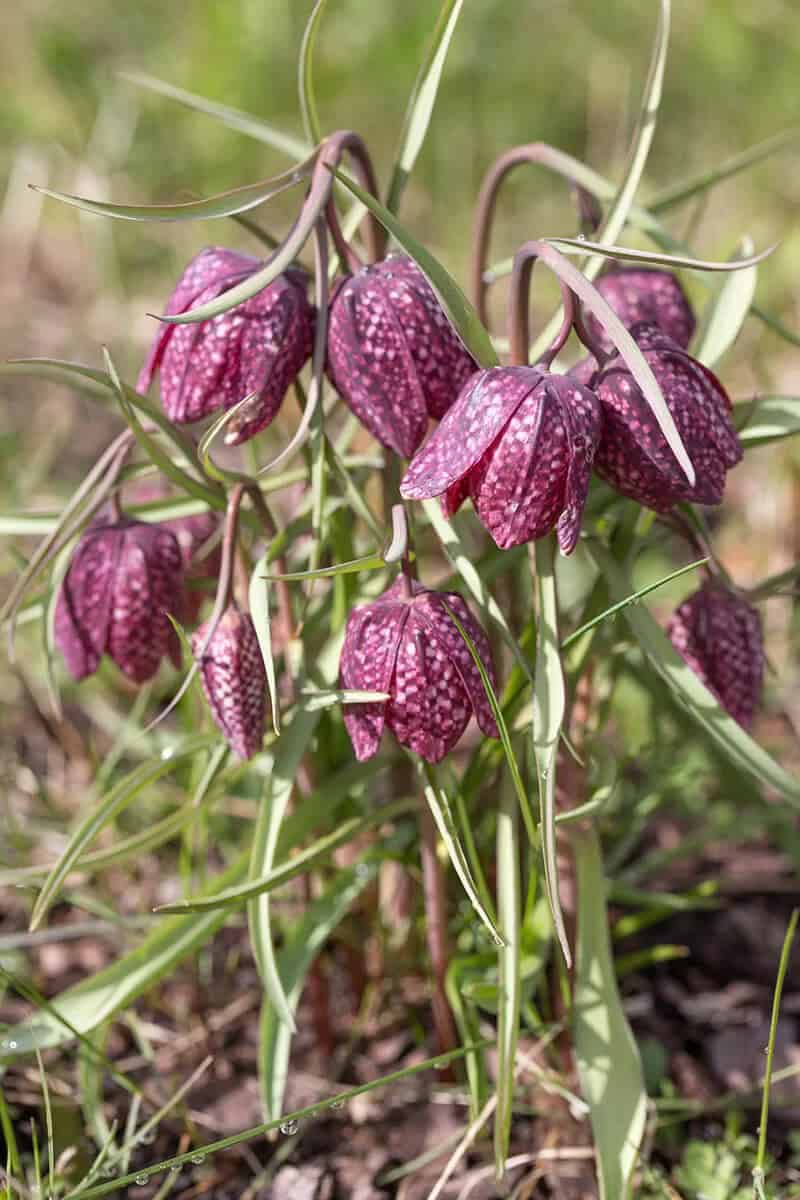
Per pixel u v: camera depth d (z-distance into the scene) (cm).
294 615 71
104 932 78
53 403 120
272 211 150
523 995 70
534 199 150
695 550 69
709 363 70
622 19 169
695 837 81
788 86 157
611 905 81
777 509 97
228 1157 73
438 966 72
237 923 79
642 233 73
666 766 79
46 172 152
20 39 174
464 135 157
